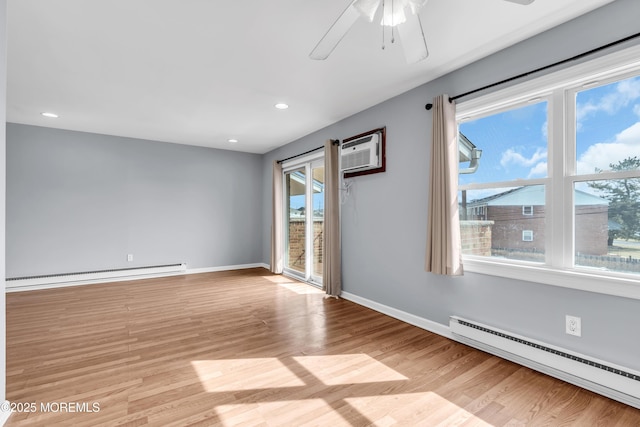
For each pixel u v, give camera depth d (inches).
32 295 161.2
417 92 118.8
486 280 97.0
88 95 127.5
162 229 210.5
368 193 142.5
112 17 76.9
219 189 232.1
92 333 111.6
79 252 185.2
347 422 64.9
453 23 79.6
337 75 109.7
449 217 100.3
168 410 68.4
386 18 60.2
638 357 68.4
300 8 73.7
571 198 81.0
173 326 119.0
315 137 183.5
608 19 71.8
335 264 158.4
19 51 92.7
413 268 120.7
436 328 112.0
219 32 83.7
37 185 174.6
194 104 138.6
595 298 74.7
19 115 154.6
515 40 87.8
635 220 72.0
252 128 178.1
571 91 81.3
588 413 66.9
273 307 143.2
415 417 66.3
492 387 77.2
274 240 223.1
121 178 197.0
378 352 97.0
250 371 85.5
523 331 88.0
